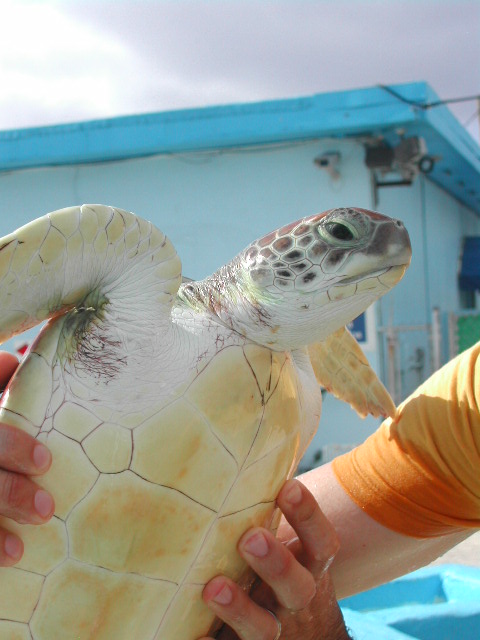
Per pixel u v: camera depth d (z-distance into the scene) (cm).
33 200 216
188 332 43
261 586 44
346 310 46
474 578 94
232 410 41
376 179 199
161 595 41
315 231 45
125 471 39
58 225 37
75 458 39
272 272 44
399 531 49
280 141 197
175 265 41
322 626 45
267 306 44
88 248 38
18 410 39
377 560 50
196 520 41
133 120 198
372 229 45
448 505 49
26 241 37
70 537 39
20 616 40
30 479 37
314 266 45
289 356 48
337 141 193
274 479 43
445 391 50
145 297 40
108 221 38
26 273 38
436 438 49
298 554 44
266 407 42
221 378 41
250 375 43
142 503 39
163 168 208
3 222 217
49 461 38
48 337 41
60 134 203
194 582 42
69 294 41
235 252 204
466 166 245
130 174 210
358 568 50
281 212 200
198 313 45
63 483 39
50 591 40
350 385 55
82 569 40
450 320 246
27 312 40
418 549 51
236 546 42
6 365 45
